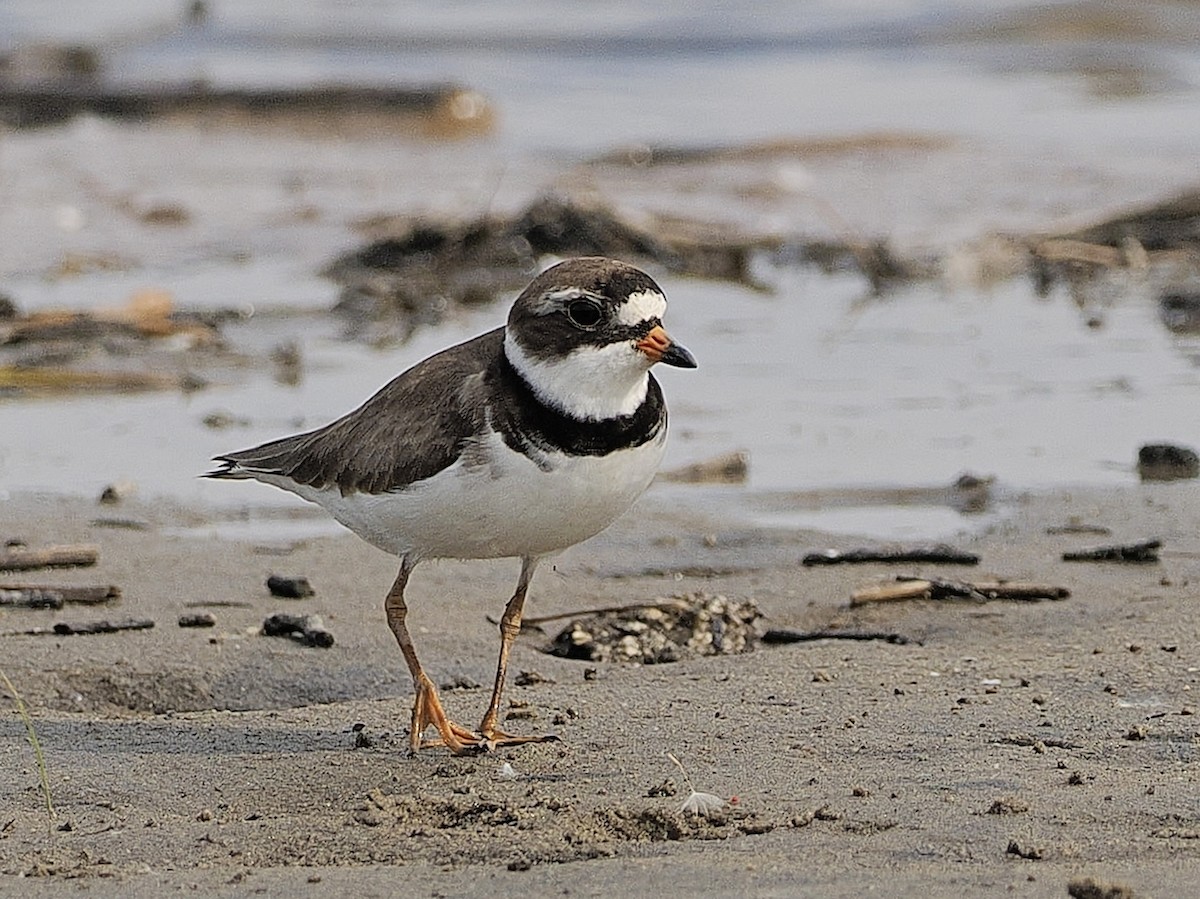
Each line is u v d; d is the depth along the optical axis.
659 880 6.76
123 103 32.06
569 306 8.03
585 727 8.88
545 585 11.58
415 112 31.02
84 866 7.12
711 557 12.15
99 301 20.28
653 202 25.52
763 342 18.61
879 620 10.82
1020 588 11.11
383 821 7.58
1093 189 25.52
